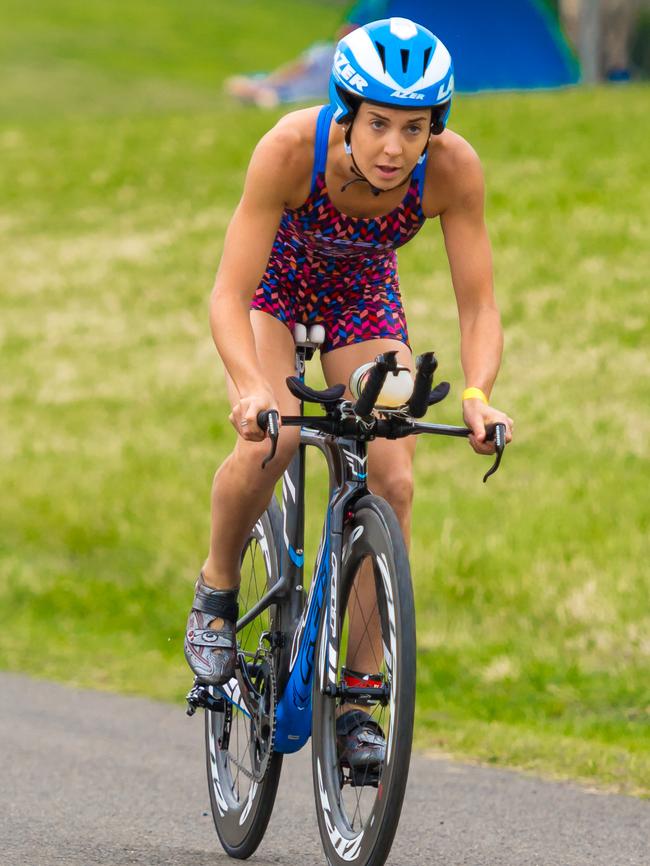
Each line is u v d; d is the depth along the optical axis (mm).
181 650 25891
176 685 23141
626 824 14219
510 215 50438
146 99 111562
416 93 10305
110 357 44938
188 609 28219
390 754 10086
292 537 12383
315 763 11305
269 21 161500
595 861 12828
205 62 133625
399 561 10094
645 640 23016
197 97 113812
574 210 50031
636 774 16516
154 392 41375
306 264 12453
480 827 14008
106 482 34938
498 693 22062
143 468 35562
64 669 24281
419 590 26391
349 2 181625
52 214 61531
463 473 31859
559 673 22422
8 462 37000
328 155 11242
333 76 10703
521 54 85812
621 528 27438
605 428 33062
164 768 16656
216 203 60219
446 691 22359
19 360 45406
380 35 10398
